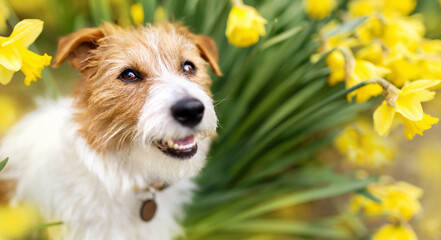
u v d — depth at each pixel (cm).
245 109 95
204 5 89
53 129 78
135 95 71
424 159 109
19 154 80
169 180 76
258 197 94
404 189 84
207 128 71
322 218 101
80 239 77
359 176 93
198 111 68
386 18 85
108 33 74
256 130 96
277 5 98
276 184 93
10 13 87
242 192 91
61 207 75
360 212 101
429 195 103
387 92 71
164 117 68
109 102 71
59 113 79
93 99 71
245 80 94
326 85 96
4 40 65
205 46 78
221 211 95
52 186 75
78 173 74
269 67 90
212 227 93
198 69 75
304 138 102
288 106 92
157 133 68
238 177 98
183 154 72
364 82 73
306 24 93
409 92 70
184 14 94
